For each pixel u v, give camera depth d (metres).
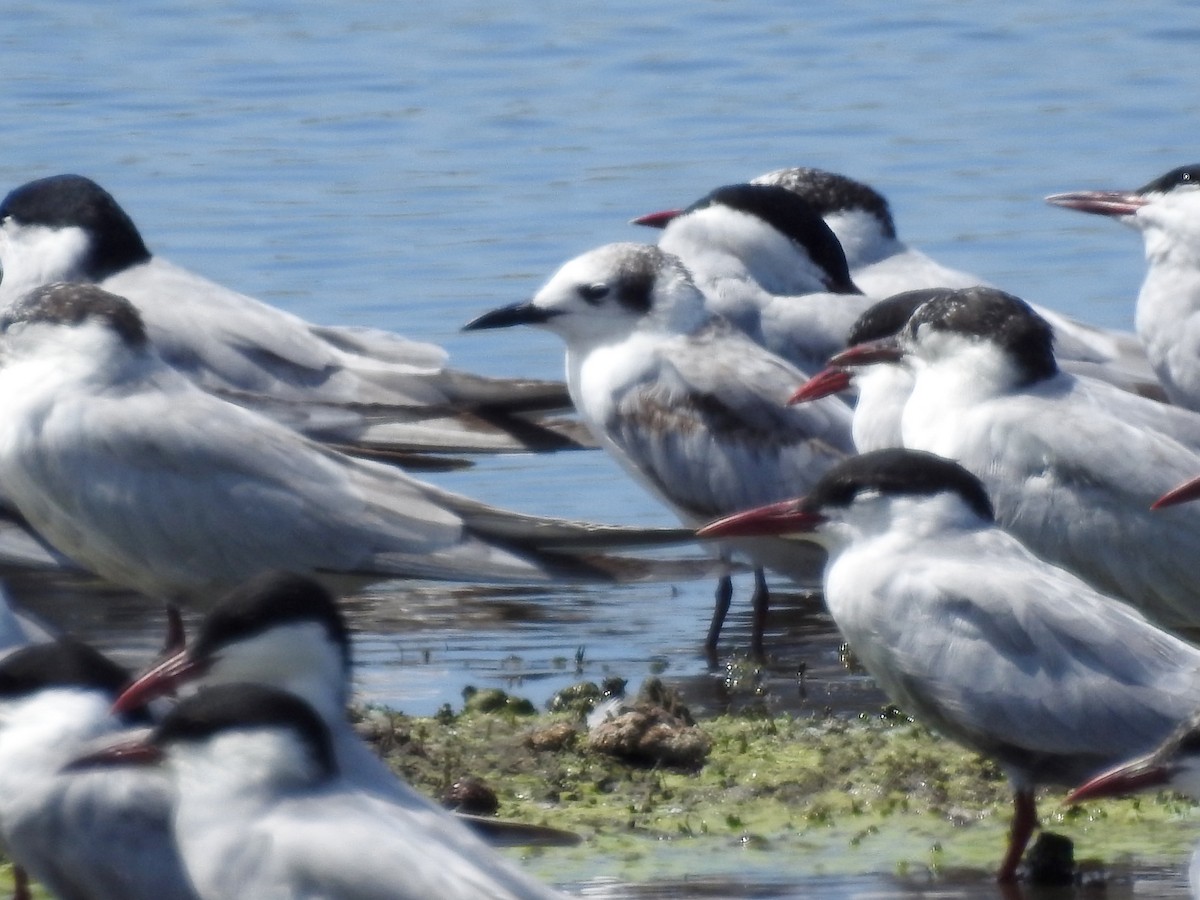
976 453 13.05
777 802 12.07
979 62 27.48
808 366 16.39
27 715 9.88
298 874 8.69
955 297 13.31
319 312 19.91
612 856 11.34
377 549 13.40
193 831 8.92
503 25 28.41
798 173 18.42
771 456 14.90
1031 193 23.31
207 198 22.52
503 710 13.24
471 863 8.75
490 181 23.27
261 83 26.09
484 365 19.08
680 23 28.55
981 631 10.95
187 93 25.69
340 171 23.44
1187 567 12.88
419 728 12.77
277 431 13.48
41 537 14.31
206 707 8.99
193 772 8.98
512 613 15.48
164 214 22.03
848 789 12.24
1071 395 13.16
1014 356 13.13
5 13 28.42
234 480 13.22
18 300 13.48
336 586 13.53
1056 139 24.92
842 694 13.83
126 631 14.80
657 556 16.45
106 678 10.06
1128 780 10.34
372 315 19.84
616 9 29.03
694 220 16.94
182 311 15.74
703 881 11.02
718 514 14.93
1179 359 16.39
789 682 14.09
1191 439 13.29
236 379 15.65
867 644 11.23
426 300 20.16
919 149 24.58
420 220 22.03
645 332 15.27
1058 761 10.99
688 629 15.23
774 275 16.88
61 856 9.64
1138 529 12.84
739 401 14.96
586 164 23.84
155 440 13.12
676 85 26.58
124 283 16.02
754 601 14.89
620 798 12.09
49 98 25.36
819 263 17.00
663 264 15.36
